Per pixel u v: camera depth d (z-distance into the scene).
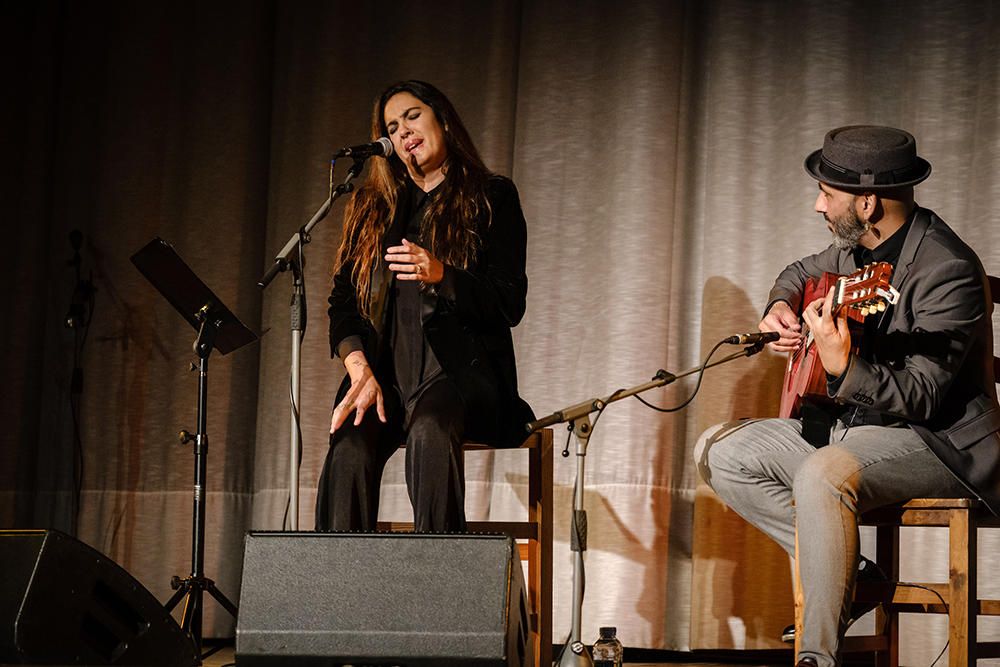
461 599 3.07
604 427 5.57
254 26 6.26
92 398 6.14
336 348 4.48
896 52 5.57
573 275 5.80
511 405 4.42
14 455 6.24
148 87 6.26
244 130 6.21
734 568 5.41
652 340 5.52
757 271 5.55
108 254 6.21
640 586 5.45
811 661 3.77
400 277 4.14
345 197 6.00
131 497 6.08
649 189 5.59
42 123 6.38
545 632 4.68
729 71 5.66
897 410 3.93
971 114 5.30
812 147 5.54
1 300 6.32
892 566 4.72
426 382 4.34
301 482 5.88
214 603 5.96
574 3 5.90
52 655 3.16
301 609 3.10
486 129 5.88
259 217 6.22
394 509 5.80
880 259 4.32
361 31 6.12
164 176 6.23
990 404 4.17
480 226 4.48
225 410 6.10
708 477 4.69
